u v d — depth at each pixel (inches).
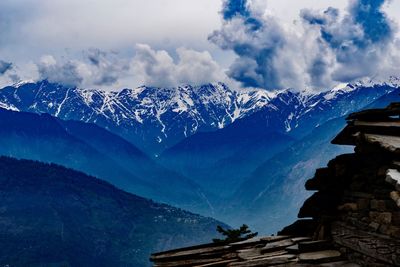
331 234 432.5
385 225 372.8
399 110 398.6
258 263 419.2
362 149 401.7
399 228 358.9
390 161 374.0
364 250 387.2
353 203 412.2
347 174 427.8
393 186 339.9
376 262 375.6
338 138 430.0
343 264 397.1
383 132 389.4
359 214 402.9
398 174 323.3
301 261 408.8
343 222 420.5
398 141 354.3
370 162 402.3
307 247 426.3
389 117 416.8
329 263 401.4
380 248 371.6
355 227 402.9
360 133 389.4
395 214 365.4
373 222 386.0
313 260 403.2
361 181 410.0
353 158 424.5
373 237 379.6
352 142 426.3
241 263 424.8
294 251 426.3
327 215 437.7
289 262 412.2
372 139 369.4
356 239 398.0
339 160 430.0
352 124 411.8
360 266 389.4
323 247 427.8
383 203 378.3
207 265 442.9
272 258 420.5
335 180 439.2
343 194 432.8
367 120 413.7
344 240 412.8
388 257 363.6
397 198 319.6
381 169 381.1
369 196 394.3
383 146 349.1
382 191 381.1
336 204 438.0
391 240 362.3
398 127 370.6
